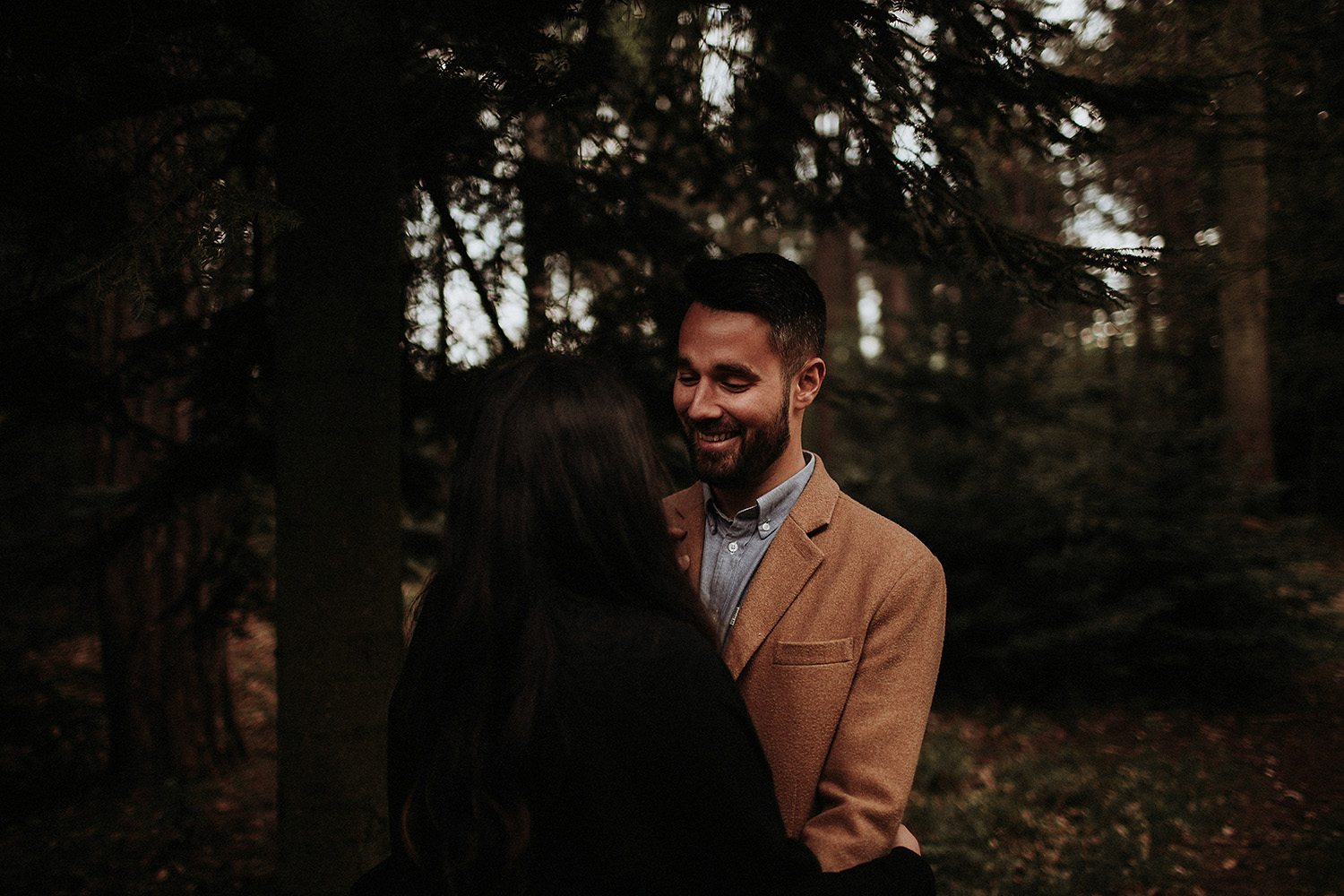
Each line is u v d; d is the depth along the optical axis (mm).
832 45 1958
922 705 1214
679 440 3344
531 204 2781
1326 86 3104
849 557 1298
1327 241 4121
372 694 2131
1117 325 4730
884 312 9219
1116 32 3707
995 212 2686
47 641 5387
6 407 2592
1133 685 6234
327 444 2080
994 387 7707
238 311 2684
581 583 931
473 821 826
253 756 6133
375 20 2021
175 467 2928
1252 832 4195
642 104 2771
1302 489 11594
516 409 941
